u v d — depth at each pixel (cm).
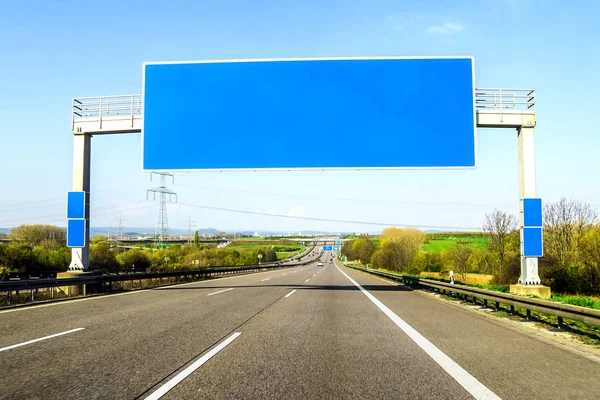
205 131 1742
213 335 862
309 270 6200
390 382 544
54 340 802
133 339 816
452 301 1599
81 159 1858
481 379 559
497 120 1692
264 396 487
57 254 5038
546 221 3950
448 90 1695
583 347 774
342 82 1716
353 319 1110
